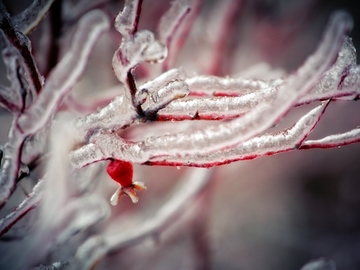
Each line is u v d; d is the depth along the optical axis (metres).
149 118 0.25
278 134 0.25
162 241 0.66
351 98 0.25
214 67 0.53
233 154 0.25
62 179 0.26
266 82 0.26
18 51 0.25
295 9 0.65
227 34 0.53
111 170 0.25
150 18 0.52
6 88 0.26
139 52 0.23
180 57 0.56
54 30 0.34
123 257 0.63
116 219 0.65
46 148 0.27
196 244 0.64
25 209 0.26
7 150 0.25
